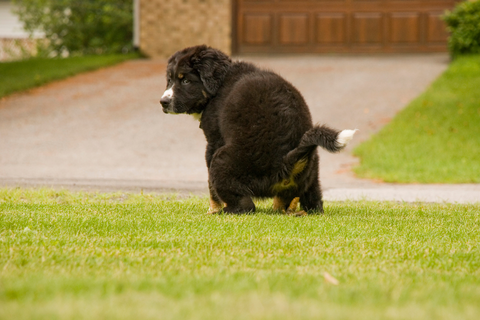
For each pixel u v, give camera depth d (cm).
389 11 3019
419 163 1538
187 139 1931
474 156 1595
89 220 743
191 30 3114
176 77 859
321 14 3058
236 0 3100
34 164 1617
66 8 3675
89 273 484
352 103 2253
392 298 416
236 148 800
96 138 1928
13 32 4522
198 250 580
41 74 2686
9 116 2164
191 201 1020
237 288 434
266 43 3100
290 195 826
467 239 664
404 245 619
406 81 2512
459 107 2053
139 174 1509
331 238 652
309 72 2697
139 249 584
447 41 2948
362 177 1474
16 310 371
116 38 3738
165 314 367
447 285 460
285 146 792
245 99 805
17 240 611
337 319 365
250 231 679
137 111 2234
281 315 369
